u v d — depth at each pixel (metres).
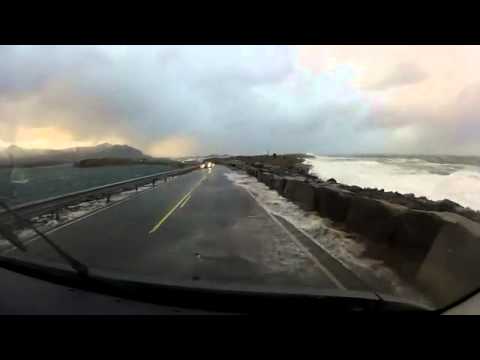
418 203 11.23
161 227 9.40
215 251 6.75
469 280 3.79
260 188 22.47
